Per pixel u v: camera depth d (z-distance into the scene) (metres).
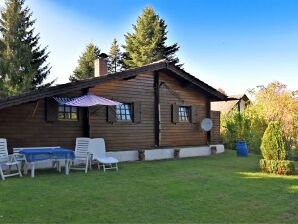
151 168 11.34
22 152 9.38
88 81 12.06
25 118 11.13
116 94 13.47
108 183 8.48
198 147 16.31
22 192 7.29
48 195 7.05
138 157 13.84
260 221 5.47
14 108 10.91
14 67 29.59
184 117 16.39
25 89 28.92
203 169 11.16
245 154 16.08
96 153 11.29
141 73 13.80
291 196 7.21
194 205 6.41
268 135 10.65
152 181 8.82
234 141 19.59
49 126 11.67
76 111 12.46
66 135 12.09
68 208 6.09
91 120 12.68
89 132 12.52
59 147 11.23
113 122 13.31
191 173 10.24
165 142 15.20
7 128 10.75
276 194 7.39
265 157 10.70
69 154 9.85
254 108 19.44
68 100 11.59
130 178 9.27
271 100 18.20
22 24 30.98
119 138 13.53
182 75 15.25
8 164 9.02
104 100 11.52
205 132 17.12
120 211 5.96
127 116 14.00
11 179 8.91
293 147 16.44
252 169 11.23
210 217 5.66
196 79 15.72
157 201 6.67
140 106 14.24
